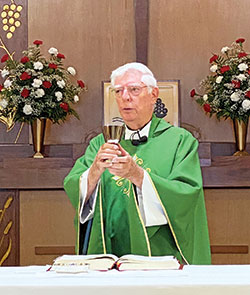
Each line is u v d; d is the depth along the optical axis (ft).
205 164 12.70
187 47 13.99
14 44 14.28
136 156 9.49
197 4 14.07
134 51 14.08
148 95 9.46
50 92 12.92
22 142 14.08
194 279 4.90
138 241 8.52
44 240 13.51
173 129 9.74
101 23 14.17
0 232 13.44
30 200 13.55
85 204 8.73
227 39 14.01
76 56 14.12
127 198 9.07
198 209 9.06
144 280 4.88
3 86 13.53
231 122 13.80
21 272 5.55
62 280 4.98
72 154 13.74
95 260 6.09
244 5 14.06
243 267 5.73
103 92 13.83
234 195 13.39
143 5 13.87
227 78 12.75
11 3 14.34
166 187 8.43
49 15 14.26
